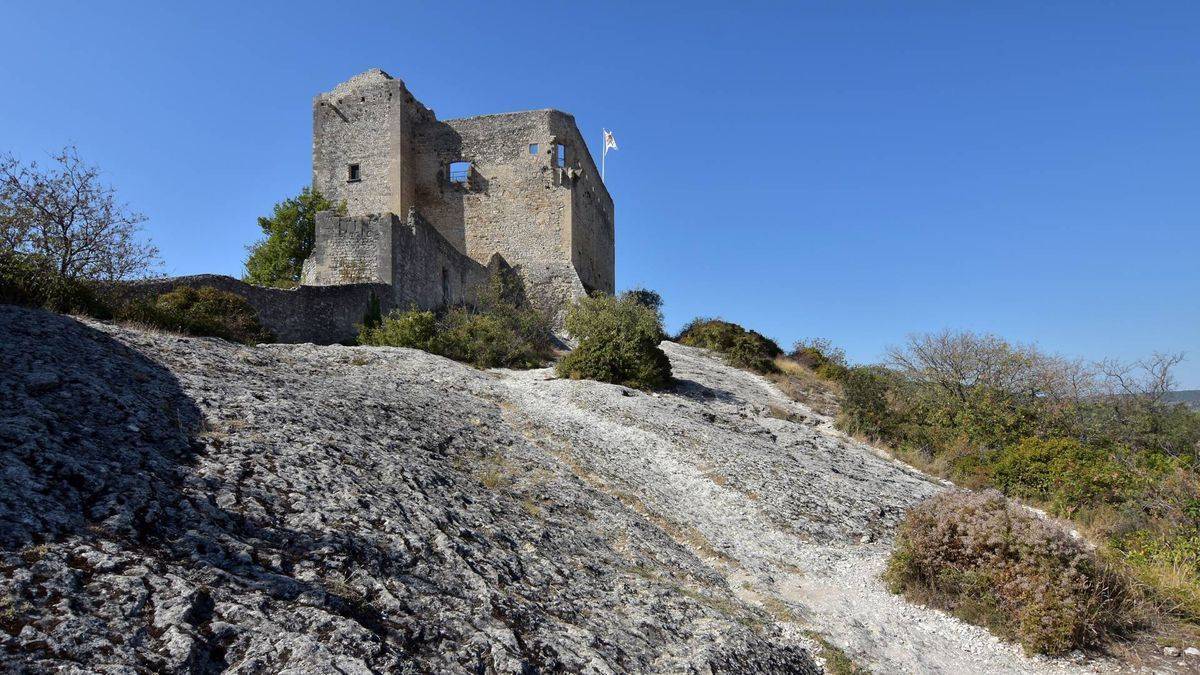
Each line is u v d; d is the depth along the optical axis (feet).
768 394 86.48
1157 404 81.05
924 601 27.12
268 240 131.13
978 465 59.98
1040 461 55.16
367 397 36.58
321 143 142.20
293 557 15.21
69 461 15.52
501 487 28.60
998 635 24.59
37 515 12.90
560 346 107.96
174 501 15.72
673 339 149.59
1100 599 25.21
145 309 44.75
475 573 17.81
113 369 25.25
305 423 26.30
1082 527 43.47
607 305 87.45
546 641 15.38
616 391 62.59
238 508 16.58
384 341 74.69
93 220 55.06
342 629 12.28
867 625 24.54
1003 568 26.53
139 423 20.10
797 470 45.29
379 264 89.15
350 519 18.12
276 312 71.20
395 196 139.03
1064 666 22.57
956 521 28.58
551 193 145.18
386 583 15.33
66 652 9.62
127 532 13.60
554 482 31.76
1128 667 22.41
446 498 23.75
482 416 43.42
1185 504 39.45
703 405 68.23
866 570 30.63
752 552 30.83
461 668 12.97
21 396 18.97
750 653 18.65
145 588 11.74
